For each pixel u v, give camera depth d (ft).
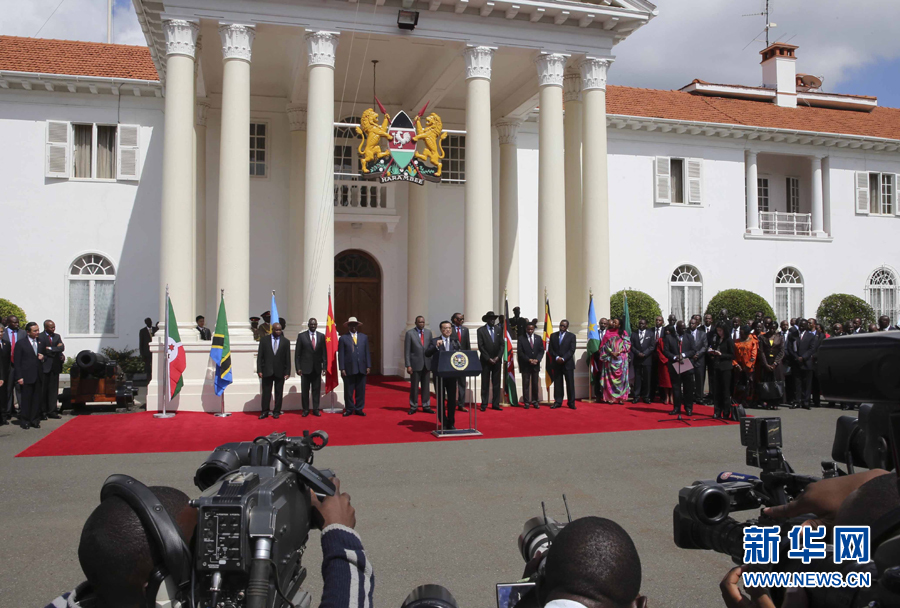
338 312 61.31
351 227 61.05
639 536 18.80
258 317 55.11
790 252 75.05
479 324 46.57
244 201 42.65
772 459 7.36
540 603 4.77
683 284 71.41
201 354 41.73
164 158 42.11
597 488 23.93
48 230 57.62
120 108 58.95
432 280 63.26
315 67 44.09
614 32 50.14
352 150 61.93
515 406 45.24
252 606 4.56
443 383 36.35
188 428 35.86
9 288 56.75
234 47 42.70
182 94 42.01
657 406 45.96
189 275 42.37
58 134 57.88
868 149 78.07
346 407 40.81
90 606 5.30
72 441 32.19
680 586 15.29
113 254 58.59
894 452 4.42
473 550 17.53
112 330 58.54
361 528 19.34
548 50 48.73
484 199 46.98
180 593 4.83
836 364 4.66
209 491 5.10
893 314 78.84
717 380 40.55
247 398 41.91
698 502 6.29
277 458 5.83
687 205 71.67
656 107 72.49
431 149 47.26
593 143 49.93
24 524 19.44
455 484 24.45
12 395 40.29
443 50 50.44
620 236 69.41
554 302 48.37
